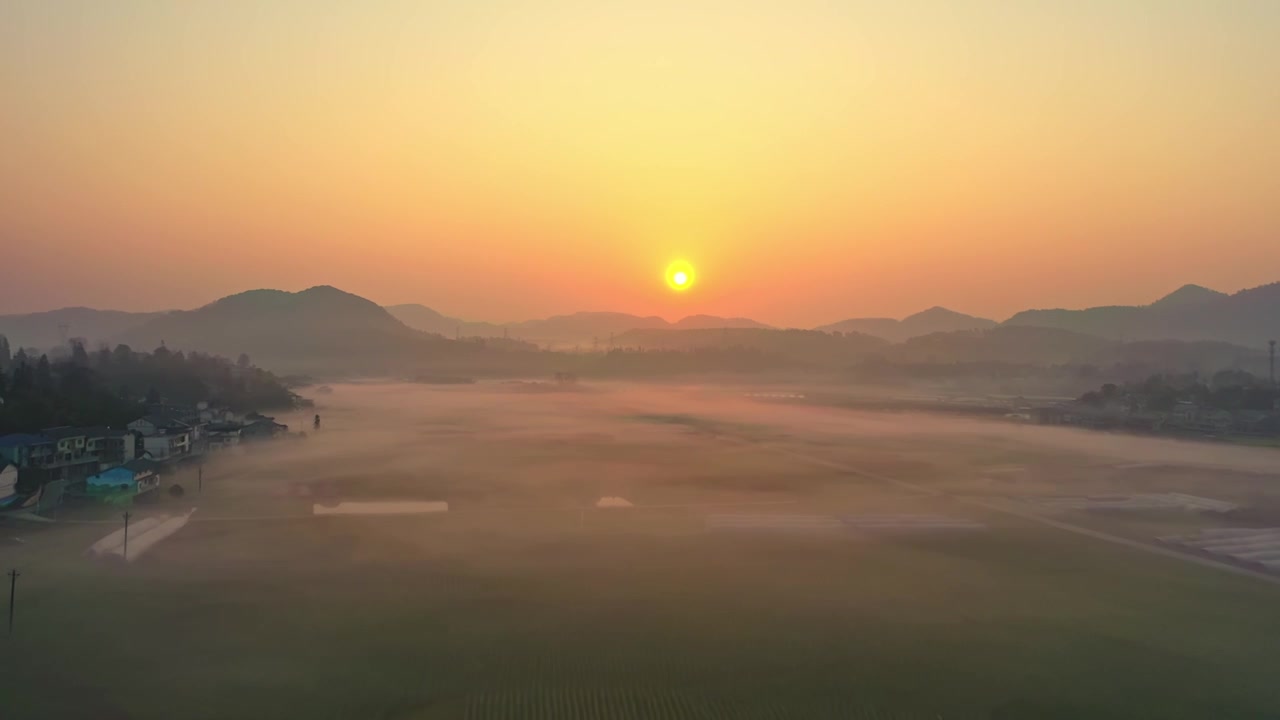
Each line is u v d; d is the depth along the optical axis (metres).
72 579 41.69
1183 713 29.06
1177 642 35.44
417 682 30.33
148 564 44.78
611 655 32.94
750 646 34.12
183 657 32.34
